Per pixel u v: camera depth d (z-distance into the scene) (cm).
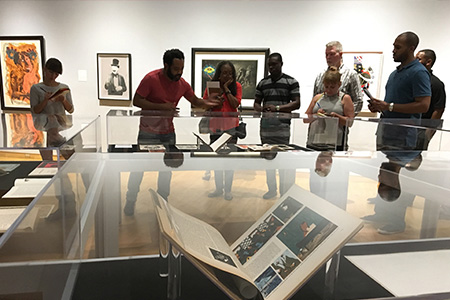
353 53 451
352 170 162
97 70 464
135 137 219
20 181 162
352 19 446
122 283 88
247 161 172
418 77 247
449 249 100
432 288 78
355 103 313
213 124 225
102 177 140
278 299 71
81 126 190
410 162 175
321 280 85
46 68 283
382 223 114
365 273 86
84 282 88
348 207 120
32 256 60
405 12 443
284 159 179
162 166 157
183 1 446
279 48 455
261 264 83
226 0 446
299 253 83
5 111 486
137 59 462
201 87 467
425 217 120
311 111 272
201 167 159
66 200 87
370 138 236
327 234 86
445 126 218
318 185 139
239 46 457
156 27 454
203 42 457
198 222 98
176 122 220
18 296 55
